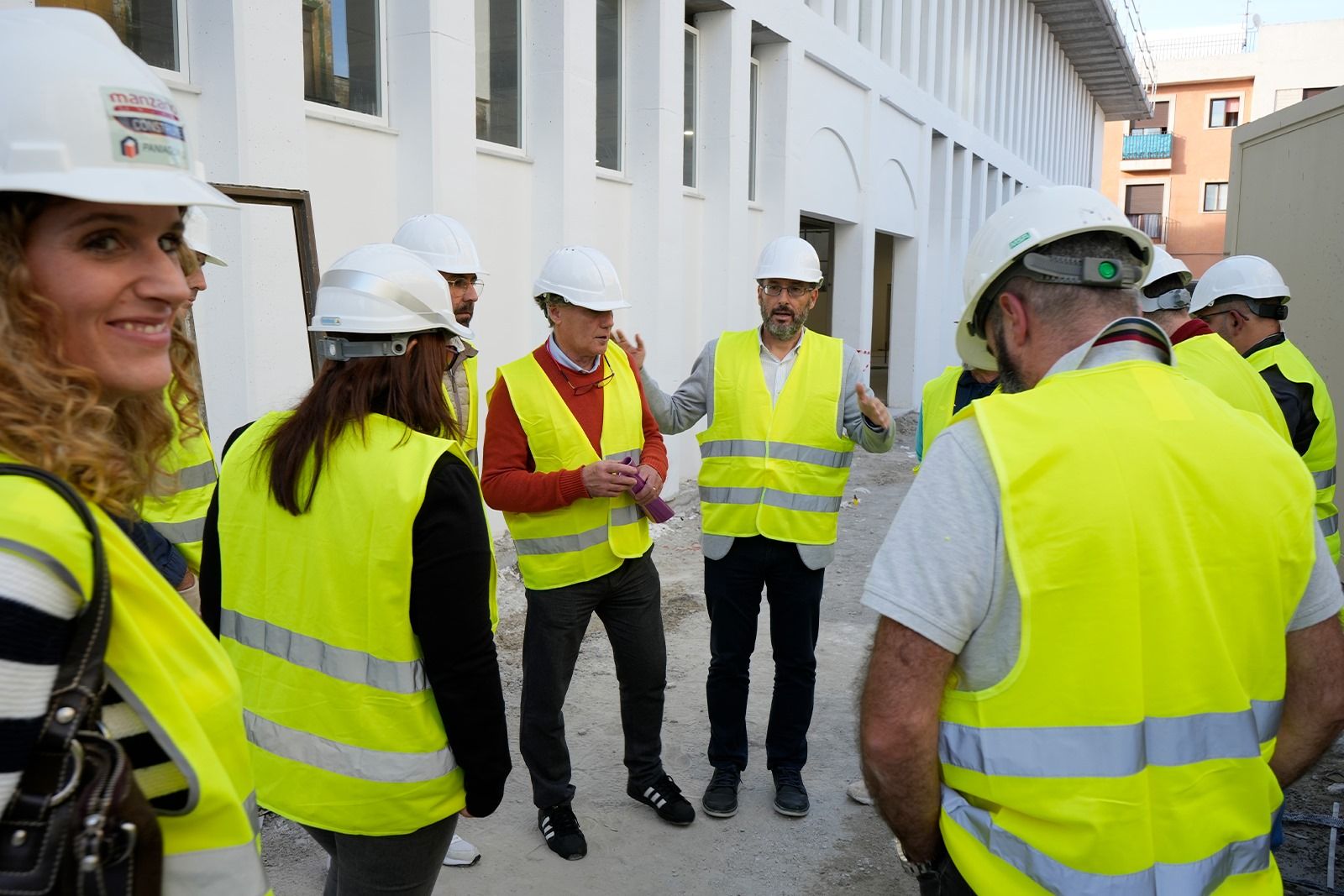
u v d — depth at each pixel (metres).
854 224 12.64
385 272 1.85
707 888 3.12
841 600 6.11
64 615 0.87
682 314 8.35
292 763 1.88
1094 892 1.29
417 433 1.83
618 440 3.36
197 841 1.02
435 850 1.95
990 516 1.33
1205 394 1.44
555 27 6.46
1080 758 1.30
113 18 3.98
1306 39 37.91
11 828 0.86
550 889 3.08
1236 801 1.34
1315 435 3.53
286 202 3.77
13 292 0.90
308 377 4.79
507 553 6.42
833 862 3.27
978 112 17.81
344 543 1.79
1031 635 1.30
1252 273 3.70
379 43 5.42
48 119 0.90
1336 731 1.44
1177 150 40.72
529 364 3.29
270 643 1.91
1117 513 1.29
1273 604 1.36
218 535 2.00
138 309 0.98
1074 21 21.72
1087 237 1.44
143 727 0.98
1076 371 1.42
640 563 3.39
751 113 10.11
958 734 1.40
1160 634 1.29
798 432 3.46
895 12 13.30
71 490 0.90
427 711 1.85
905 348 15.25
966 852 1.39
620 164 7.87
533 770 3.29
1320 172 5.98
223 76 4.32
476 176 6.04
